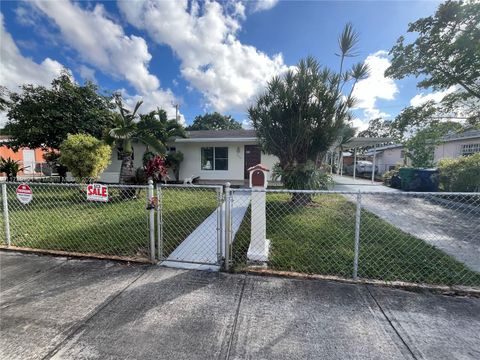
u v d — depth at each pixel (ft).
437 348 5.92
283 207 21.85
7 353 5.67
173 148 43.50
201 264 10.49
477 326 6.71
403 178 36.11
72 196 26.76
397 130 37.55
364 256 11.30
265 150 24.29
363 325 6.72
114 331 6.43
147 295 8.14
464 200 26.18
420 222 17.78
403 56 30.42
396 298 8.02
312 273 9.73
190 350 5.82
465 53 26.07
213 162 42.86
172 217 18.48
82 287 8.63
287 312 7.27
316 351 5.81
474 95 28.78
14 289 8.48
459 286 8.71
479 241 13.67
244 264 10.45
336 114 21.42
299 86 20.47
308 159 22.63
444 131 35.12
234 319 6.96
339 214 19.38
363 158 103.81
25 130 36.88
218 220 10.85
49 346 5.90
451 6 25.29
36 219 17.66
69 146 26.05
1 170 42.70
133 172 28.58
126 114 29.58
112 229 15.26
